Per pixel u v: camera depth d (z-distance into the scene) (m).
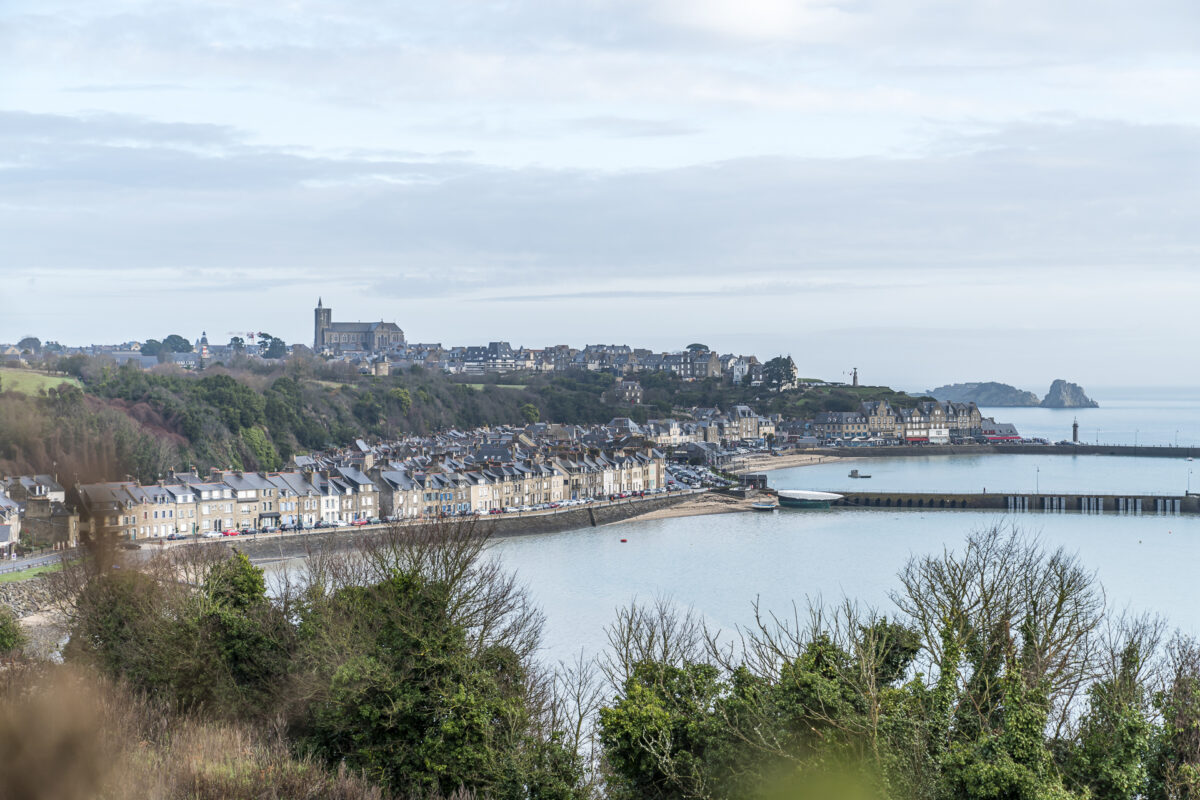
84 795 45.69
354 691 56.94
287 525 195.62
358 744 58.12
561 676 91.31
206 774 49.41
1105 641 80.69
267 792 48.81
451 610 63.16
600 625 115.19
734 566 160.75
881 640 57.00
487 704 57.56
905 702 50.59
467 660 59.81
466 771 55.28
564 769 57.44
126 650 71.94
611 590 139.00
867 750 47.41
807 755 48.69
